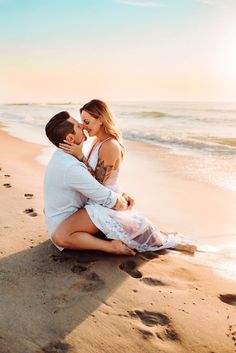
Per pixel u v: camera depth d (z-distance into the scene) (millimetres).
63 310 2748
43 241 3879
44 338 2445
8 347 2348
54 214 3570
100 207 3535
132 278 3236
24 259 3494
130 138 13055
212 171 7617
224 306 2889
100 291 3014
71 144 3404
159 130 15945
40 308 2766
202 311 2803
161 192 6156
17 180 6328
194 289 3123
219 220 4914
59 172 3395
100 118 3600
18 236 3977
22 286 3051
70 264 3430
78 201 3598
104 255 3641
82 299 2895
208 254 3883
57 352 2332
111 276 3250
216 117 25484
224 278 3344
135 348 2393
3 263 3412
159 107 50094
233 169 7770
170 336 2529
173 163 8438
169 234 4324
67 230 3496
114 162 3658
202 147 10812
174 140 12375
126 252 3615
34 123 20344
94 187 3395
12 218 4469
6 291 2973
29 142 11914
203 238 4336
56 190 3475
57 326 2568
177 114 29375
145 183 6715
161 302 2895
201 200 5742
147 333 2535
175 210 5285
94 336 2482
